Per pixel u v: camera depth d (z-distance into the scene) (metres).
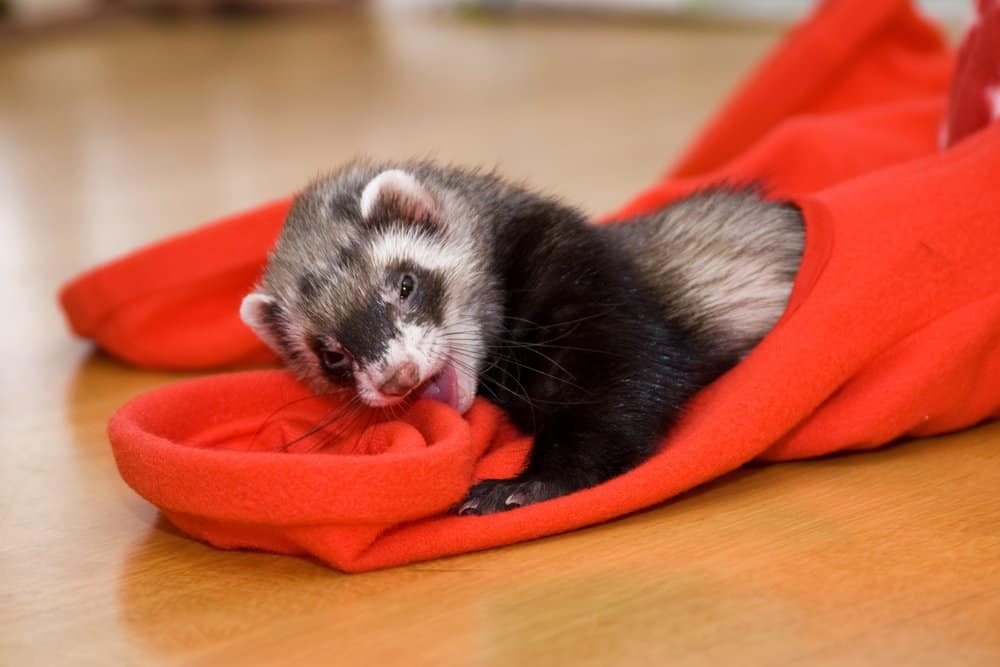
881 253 0.76
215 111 1.71
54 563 0.74
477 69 2.00
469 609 0.70
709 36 2.22
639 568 0.71
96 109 1.76
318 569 0.72
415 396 0.77
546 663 0.67
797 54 0.95
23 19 2.46
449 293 0.77
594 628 0.68
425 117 1.59
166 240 0.87
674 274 0.79
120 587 0.72
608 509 0.72
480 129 1.49
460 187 0.79
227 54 2.27
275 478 0.70
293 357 0.79
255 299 0.78
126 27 2.64
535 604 0.70
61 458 0.81
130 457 0.72
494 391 0.78
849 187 0.79
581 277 0.77
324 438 0.77
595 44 2.20
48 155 1.46
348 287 0.77
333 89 1.86
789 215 0.80
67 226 1.13
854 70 0.96
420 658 0.68
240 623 0.70
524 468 0.75
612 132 1.43
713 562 0.71
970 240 0.76
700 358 0.78
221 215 1.13
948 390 0.75
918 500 0.74
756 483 0.76
